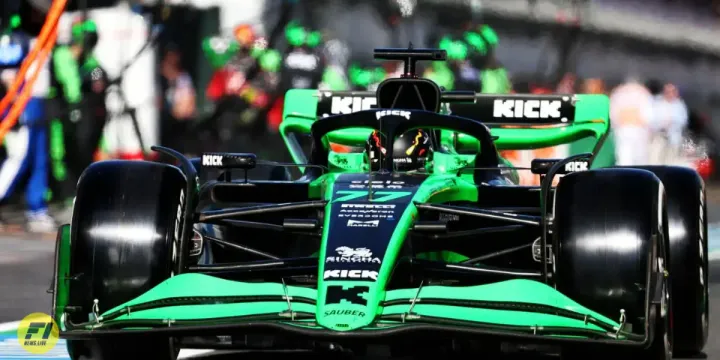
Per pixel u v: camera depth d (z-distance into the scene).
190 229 24.81
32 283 39.69
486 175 29.12
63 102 58.41
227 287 23.09
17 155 56.91
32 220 55.62
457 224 28.14
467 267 25.20
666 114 75.62
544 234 23.89
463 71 63.72
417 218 24.77
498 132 36.09
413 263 25.23
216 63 63.91
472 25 64.25
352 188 25.69
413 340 22.44
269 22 64.56
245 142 64.38
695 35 78.75
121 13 61.25
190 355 29.00
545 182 24.27
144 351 24.64
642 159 75.44
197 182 25.77
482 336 21.78
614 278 23.14
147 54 62.53
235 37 63.81
